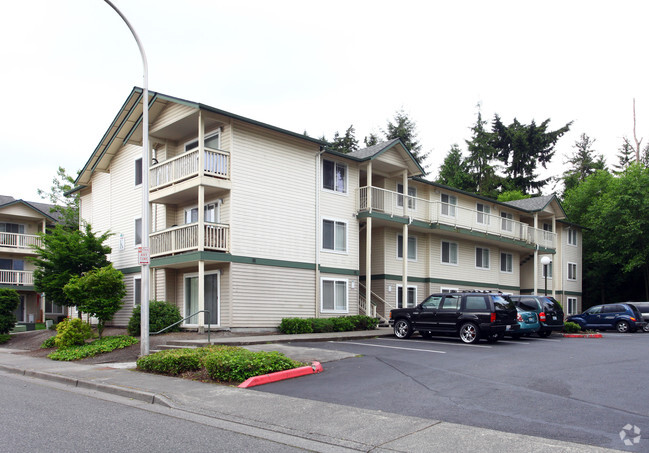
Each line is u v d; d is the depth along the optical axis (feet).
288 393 33.60
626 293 154.10
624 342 65.00
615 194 139.13
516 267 128.47
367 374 39.40
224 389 34.73
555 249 129.18
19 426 25.80
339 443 23.32
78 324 61.16
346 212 86.17
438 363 44.11
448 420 26.53
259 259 72.54
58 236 81.35
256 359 38.50
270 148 75.82
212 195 73.51
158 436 24.18
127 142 82.74
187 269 76.18
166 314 69.87
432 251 103.96
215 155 69.46
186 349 46.32
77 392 36.58
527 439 22.95
